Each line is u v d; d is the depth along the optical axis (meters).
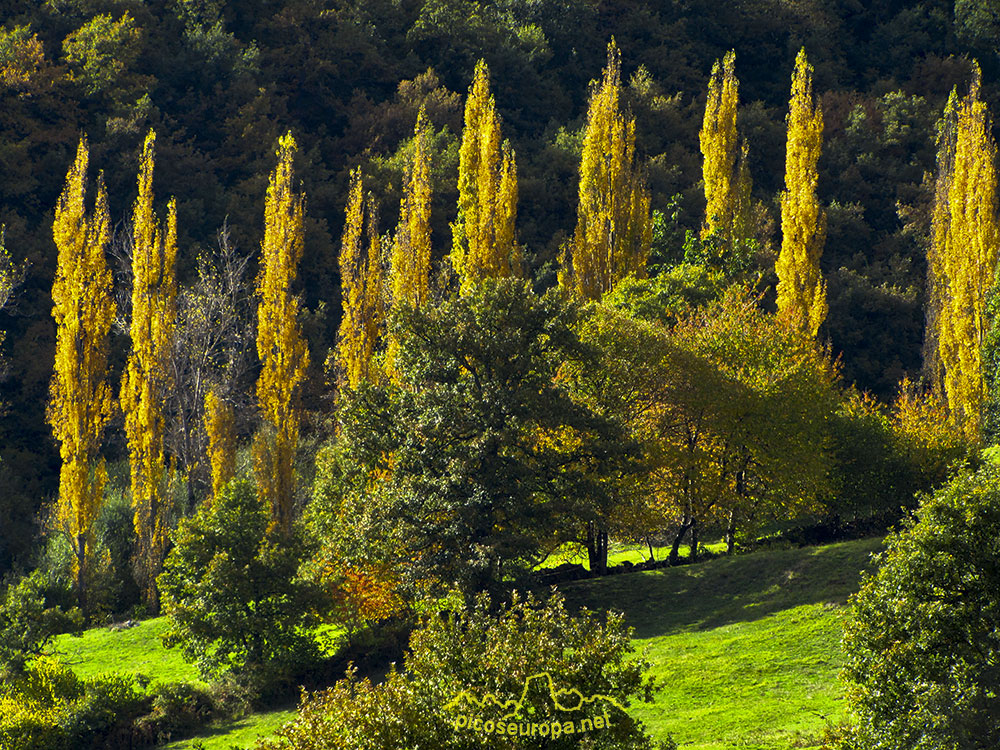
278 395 60.50
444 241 105.50
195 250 93.88
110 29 104.94
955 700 19.12
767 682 31.34
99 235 62.22
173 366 69.88
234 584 41.19
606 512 43.56
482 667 18.38
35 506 78.06
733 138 76.50
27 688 39.66
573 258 70.81
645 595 42.78
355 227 69.00
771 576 41.50
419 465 41.62
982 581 20.47
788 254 65.62
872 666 20.92
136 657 47.72
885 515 50.53
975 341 58.47
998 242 59.38
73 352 59.91
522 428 42.19
